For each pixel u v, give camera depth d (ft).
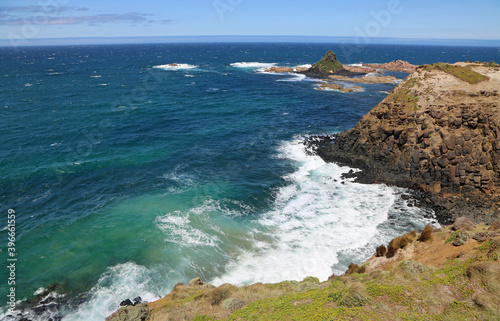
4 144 158.51
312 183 123.54
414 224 95.20
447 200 105.60
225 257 80.12
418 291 42.68
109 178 124.88
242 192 115.34
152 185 119.55
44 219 96.07
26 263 76.89
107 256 80.23
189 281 71.67
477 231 63.67
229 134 184.75
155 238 87.35
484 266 42.73
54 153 149.28
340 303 42.34
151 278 73.05
